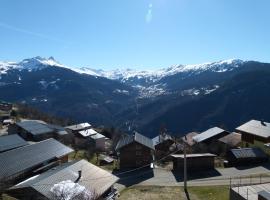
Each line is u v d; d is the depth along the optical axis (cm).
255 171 7156
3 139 7456
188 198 5500
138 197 5566
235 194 4475
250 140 9375
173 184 6412
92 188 4412
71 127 13088
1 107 17612
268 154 8244
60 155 6488
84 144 11506
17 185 4369
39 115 18150
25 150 5959
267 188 4578
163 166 8200
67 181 4256
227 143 9800
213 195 5569
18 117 15712
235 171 7231
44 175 4572
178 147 10256
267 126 9325
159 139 11094
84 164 5278
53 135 10931
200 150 9975
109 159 8962
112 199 5144
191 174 7162
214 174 7062
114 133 15550
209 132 11431
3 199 3794
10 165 5219
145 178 6988
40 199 3884
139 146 8169
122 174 7488
